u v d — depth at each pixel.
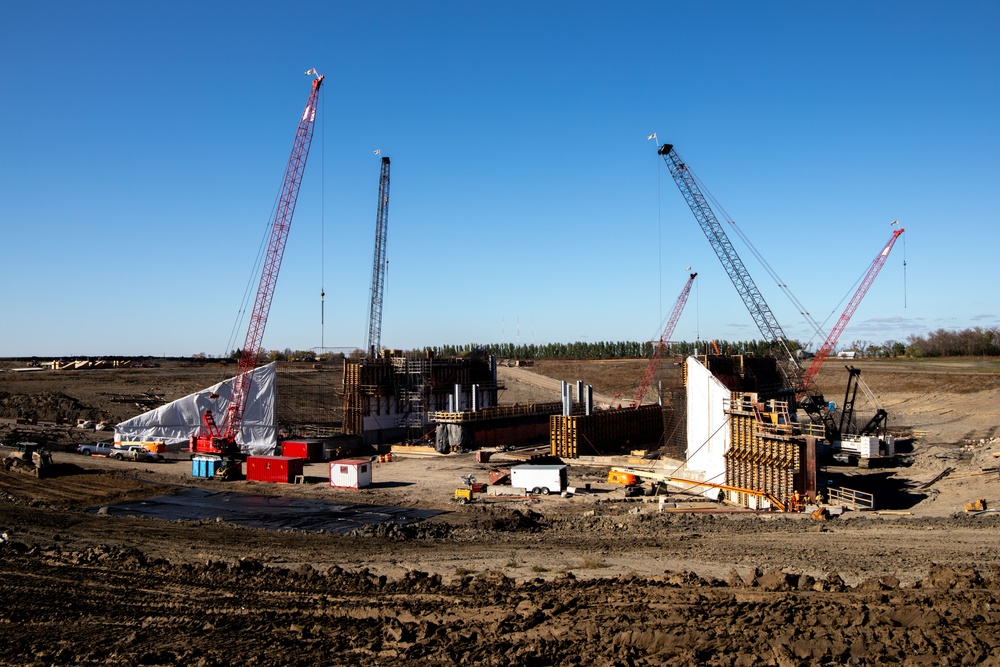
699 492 55.00
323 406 111.44
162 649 17.91
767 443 49.03
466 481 57.53
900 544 31.48
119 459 71.44
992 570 21.70
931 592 19.14
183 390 115.62
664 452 77.19
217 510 49.31
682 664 15.02
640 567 28.14
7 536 34.06
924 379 123.31
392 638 18.09
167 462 71.38
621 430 86.06
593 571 27.38
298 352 183.88
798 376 94.44
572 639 17.17
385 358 94.38
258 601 22.28
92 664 17.23
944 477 55.59
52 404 96.94
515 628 18.53
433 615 19.97
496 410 85.88
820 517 42.19
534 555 31.89
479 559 31.00
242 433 79.44
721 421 55.09
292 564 29.61
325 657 17.11
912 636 15.31
